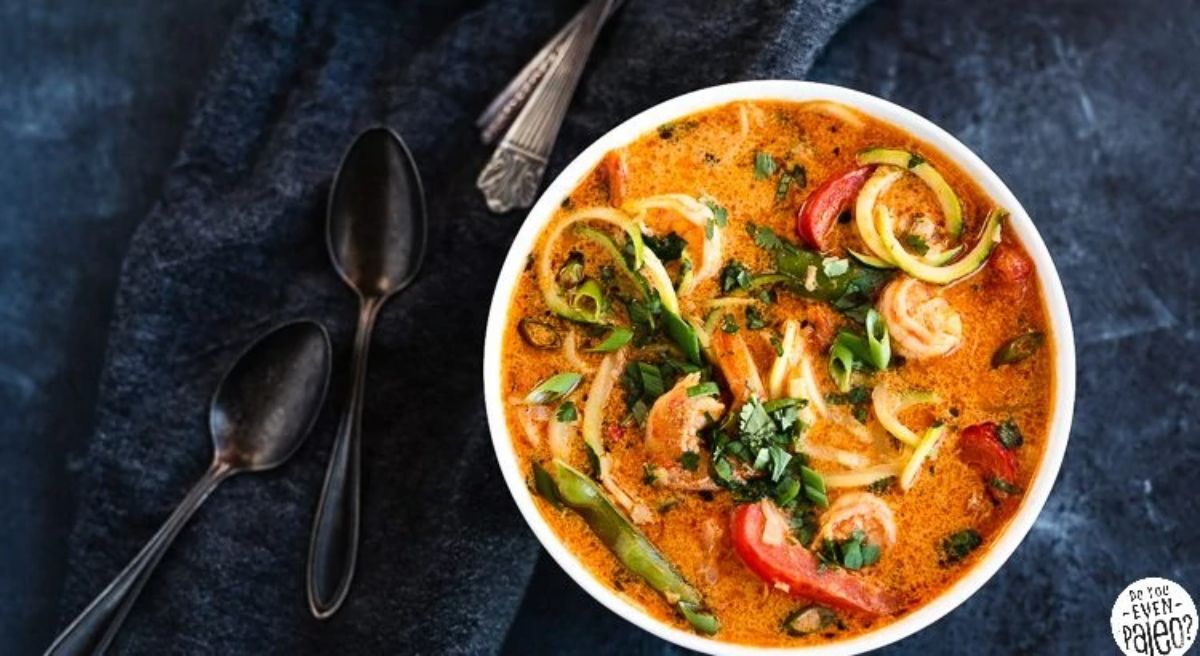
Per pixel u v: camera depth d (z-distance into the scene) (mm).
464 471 537
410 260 552
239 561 548
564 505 482
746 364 479
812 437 481
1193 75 565
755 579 477
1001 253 484
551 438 485
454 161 563
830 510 475
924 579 479
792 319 486
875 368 484
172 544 550
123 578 530
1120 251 559
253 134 569
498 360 488
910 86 564
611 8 554
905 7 567
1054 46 567
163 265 555
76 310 570
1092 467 551
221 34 580
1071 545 548
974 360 486
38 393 567
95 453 552
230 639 546
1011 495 481
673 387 479
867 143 492
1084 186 562
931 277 482
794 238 489
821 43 542
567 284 490
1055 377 482
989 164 562
